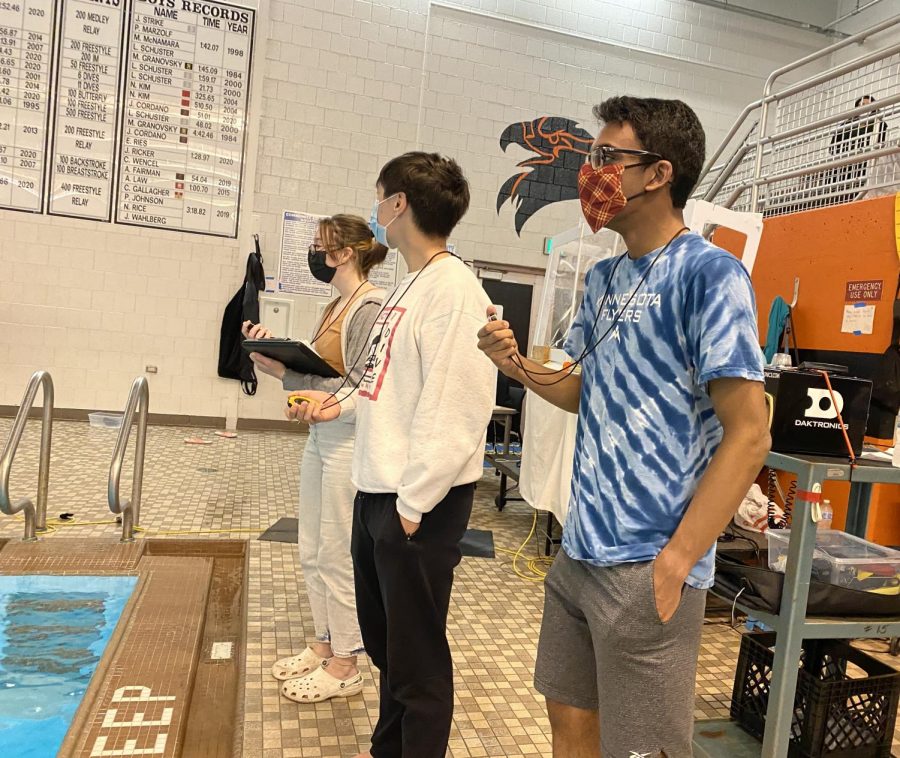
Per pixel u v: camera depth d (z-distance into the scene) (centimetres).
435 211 147
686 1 748
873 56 347
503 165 725
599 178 107
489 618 283
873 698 188
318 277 214
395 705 151
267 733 184
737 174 567
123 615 246
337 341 203
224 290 674
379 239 163
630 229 114
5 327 628
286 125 673
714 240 410
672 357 105
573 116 738
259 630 245
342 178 689
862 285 297
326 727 189
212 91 654
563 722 125
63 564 288
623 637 105
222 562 333
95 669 211
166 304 662
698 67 759
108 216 642
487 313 134
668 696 105
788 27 779
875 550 202
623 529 106
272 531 359
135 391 309
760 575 173
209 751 186
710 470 98
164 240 656
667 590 99
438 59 700
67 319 641
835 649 195
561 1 721
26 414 300
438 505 138
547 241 746
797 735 188
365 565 151
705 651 266
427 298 142
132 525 326
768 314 355
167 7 635
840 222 313
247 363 673
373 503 145
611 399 112
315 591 213
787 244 346
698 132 109
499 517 451
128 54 632
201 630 247
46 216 629
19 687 206
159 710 190
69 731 177
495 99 716
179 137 650
